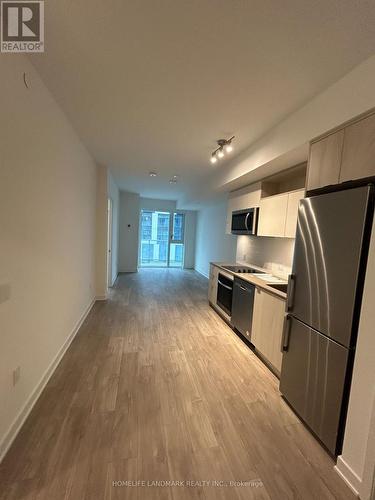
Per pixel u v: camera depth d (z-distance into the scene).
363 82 1.52
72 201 2.86
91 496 1.29
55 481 1.35
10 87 1.45
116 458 1.51
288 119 2.26
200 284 6.71
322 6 1.17
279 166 2.77
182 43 1.45
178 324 3.77
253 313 2.93
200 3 1.19
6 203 1.45
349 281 1.48
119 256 7.94
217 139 2.89
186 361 2.70
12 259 1.54
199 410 1.96
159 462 1.50
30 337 1.84
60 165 2.39
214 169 4.24
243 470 1.48
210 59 1.58
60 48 1.53
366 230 1.41
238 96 1.99
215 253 7.09
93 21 1.32
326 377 1.64
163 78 1.80
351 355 1.48
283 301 2.31
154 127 2.65
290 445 1.67
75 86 1.95
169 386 2.25
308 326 1.83
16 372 1.63
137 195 7.82
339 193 1.58
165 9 1.23
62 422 1.76
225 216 6.34
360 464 1.36
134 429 1.74
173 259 9.48
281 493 1.36
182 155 3.57
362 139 1.50
